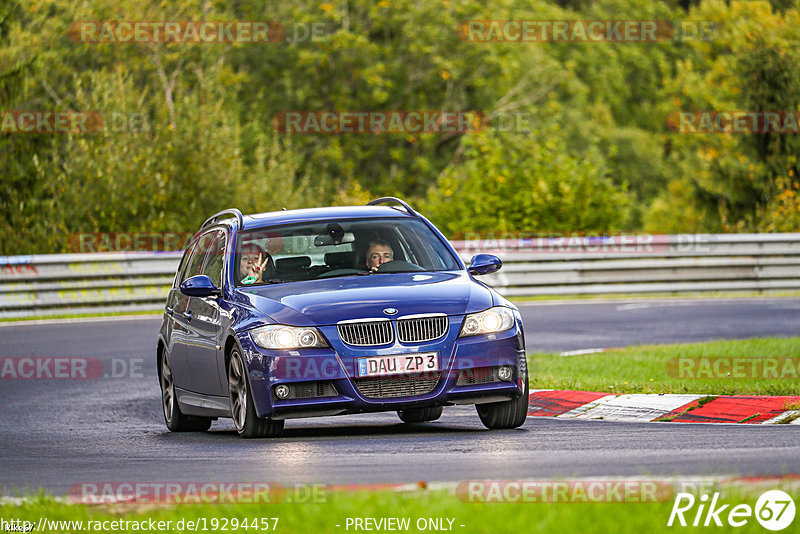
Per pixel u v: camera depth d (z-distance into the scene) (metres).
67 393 49.22
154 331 70.94
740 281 93.25
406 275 34.25
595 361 49.34
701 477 21.94
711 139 153.00
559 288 91.50
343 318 31.28
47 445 34.84
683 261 92.56
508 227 111.19
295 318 31.55
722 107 168.88
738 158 144.62
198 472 26.23
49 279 82.38
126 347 63.62
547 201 111.62
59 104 126.00
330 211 37.50
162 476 25.83
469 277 34.44
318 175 168.88
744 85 142.75
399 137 176.50
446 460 26.20
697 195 146.38
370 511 19.22
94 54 145.50
